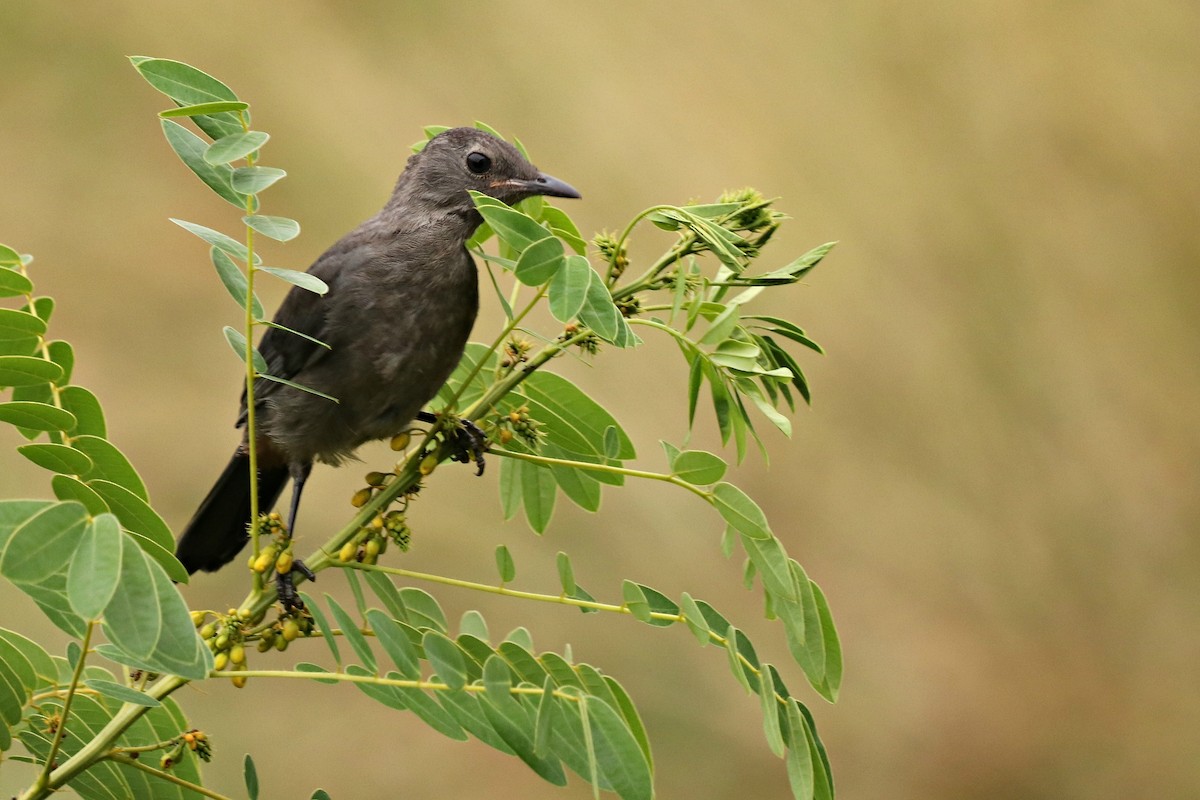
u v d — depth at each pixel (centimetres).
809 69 1363
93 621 329
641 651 1223
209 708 1159
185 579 455
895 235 1348
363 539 489
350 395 677
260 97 1335
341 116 1338
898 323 1343
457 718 434
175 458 1283
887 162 1349
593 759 410
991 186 1364
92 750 423
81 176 1358
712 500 483
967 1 1382
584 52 1355
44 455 452
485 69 1355
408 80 1355
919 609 1310
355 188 1316
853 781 1262
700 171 1316
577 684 443
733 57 1364
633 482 1242
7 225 1320
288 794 1144
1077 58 1382
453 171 695
